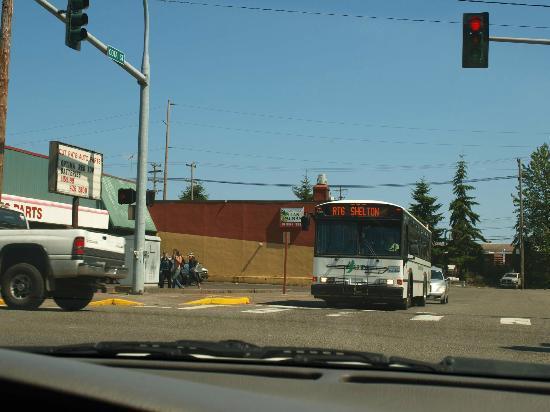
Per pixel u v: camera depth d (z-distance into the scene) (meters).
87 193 26.72
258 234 48.72
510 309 23.97
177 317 14.26
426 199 93.44
